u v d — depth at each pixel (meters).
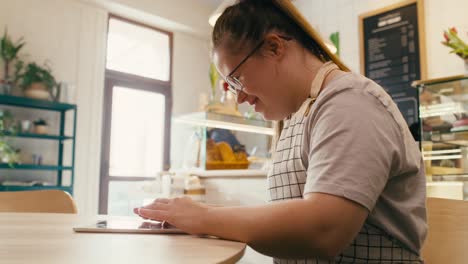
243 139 2.96
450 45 3.07
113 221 0.95
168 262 0.47
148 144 4.76
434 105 2.36
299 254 0.65
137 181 4.61
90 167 4.17
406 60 3.79
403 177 0.77
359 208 0.63
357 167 0.64
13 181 3.72
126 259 0.48
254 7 0.85
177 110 4.95
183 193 2.42
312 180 0.67
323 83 0.83
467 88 2.23
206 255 0.52
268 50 0.83
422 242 0.79
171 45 5.01
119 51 4.61
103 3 4.30
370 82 0.77
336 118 0.70
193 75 5.15
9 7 3.83
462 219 0.99
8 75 3.74
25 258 0.47
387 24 3.96
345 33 4.29
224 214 0.69
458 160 2.22
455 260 0.98
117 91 4.57
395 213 0.76
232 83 0.90
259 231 0.64
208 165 2.55
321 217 0.62
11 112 3.80
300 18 0.86
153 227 0.80
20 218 1.08
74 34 4.19
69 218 1.08
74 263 0.45
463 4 3.51
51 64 4.01
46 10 4.04
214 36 0.90
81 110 4.17
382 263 0.78
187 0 4.91
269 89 0.85
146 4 4.54
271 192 0.97
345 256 0.81
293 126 0.94
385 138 0.69
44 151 3.94
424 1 3.74
